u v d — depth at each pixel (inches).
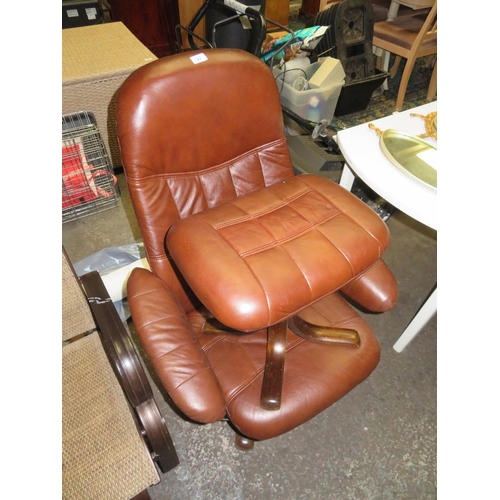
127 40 69.1
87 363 35.2
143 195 34.9
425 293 63.3
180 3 106.4
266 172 41.4
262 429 33.0
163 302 33.1
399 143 45.3
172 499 42.1
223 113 35.1
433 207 37.4
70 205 70.0
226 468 44.4
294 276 28.2
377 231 32.4
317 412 34.8
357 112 101.0
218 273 27.4
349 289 39.1
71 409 32.0
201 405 28.5
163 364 29.7
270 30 124.7
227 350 37.8
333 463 45.1
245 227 31.1
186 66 31.8
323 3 91.0
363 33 85.2
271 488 43.1
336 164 66.0
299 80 75.5
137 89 30.7
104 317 31.6
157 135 32.7
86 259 57.9
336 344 37.7
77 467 28.6
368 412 49.4
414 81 116.0
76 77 58.6
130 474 28.6
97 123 66.0
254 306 26.3
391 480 44.0
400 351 55.1
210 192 38.8
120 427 31.0
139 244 60.6
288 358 36.9
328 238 31.1
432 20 82.2
